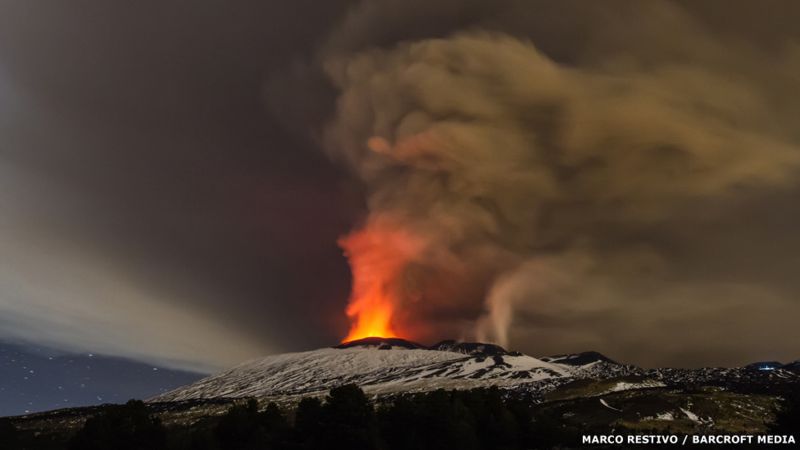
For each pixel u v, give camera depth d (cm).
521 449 12294
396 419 11962
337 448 11469
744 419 15200
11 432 16288
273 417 12812
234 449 12206
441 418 11825
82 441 11719
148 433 12038
